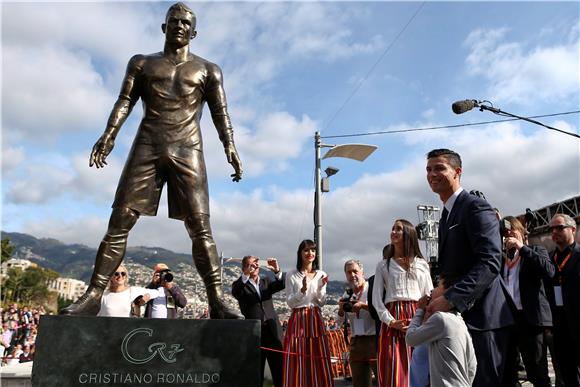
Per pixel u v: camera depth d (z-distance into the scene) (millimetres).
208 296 5043
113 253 4910
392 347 5078
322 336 5883
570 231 5625
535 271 5469
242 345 4469
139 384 4215
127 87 5316
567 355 5441
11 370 7246
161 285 7387
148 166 5125
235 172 5406
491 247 3314
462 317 3502
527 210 6543
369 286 5875
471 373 3252
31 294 89500
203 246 5086
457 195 3744
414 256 5402
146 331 4332
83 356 4176
